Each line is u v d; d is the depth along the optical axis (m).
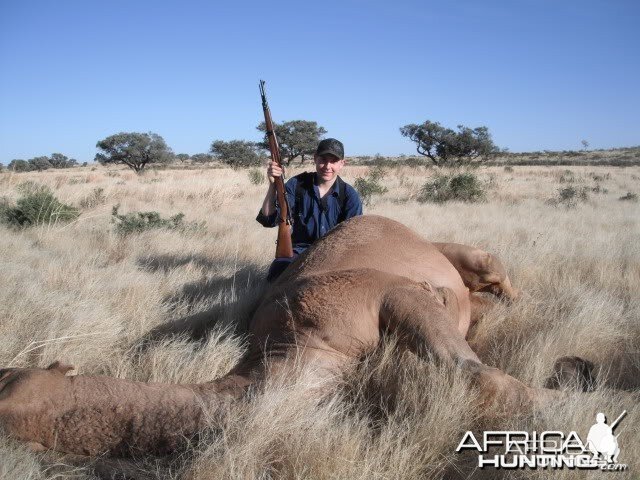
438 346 3.55
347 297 3.80
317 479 2.85
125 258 8.72
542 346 4.55
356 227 4.80
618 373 4.50
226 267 8.06
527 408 3.26
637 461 2.94
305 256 4.66
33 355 4.64
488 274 5.53
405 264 4.62
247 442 2.91
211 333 5.03
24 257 8.35
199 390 3.12
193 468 2.78
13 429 2.74
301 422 3.11
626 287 7.02
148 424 2.85
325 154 6.23
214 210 17.31
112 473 2.81
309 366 3.52
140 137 75.00
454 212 16.19
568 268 7.64
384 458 3.03
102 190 19.89
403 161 79.25
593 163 80.00
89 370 4.50
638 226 13.46
